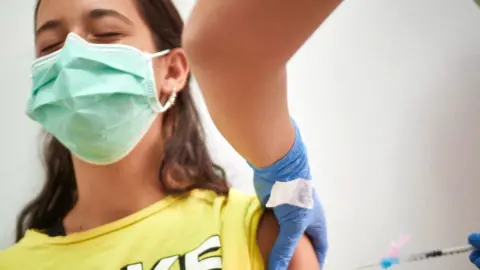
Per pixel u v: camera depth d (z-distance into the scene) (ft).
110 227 2.91
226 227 2.78
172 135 3.48
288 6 1.24
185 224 2.86
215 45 1.32
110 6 3.14
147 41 3.27
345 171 4.44
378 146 4.51
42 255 2.95
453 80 4.67
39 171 4.33
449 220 4.35
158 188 3.19
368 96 4.64
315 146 4.48
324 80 4.66
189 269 2.61
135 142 3.02
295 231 2.47
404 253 4.24
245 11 1.25
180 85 3.39
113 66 2.93
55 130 2.92
